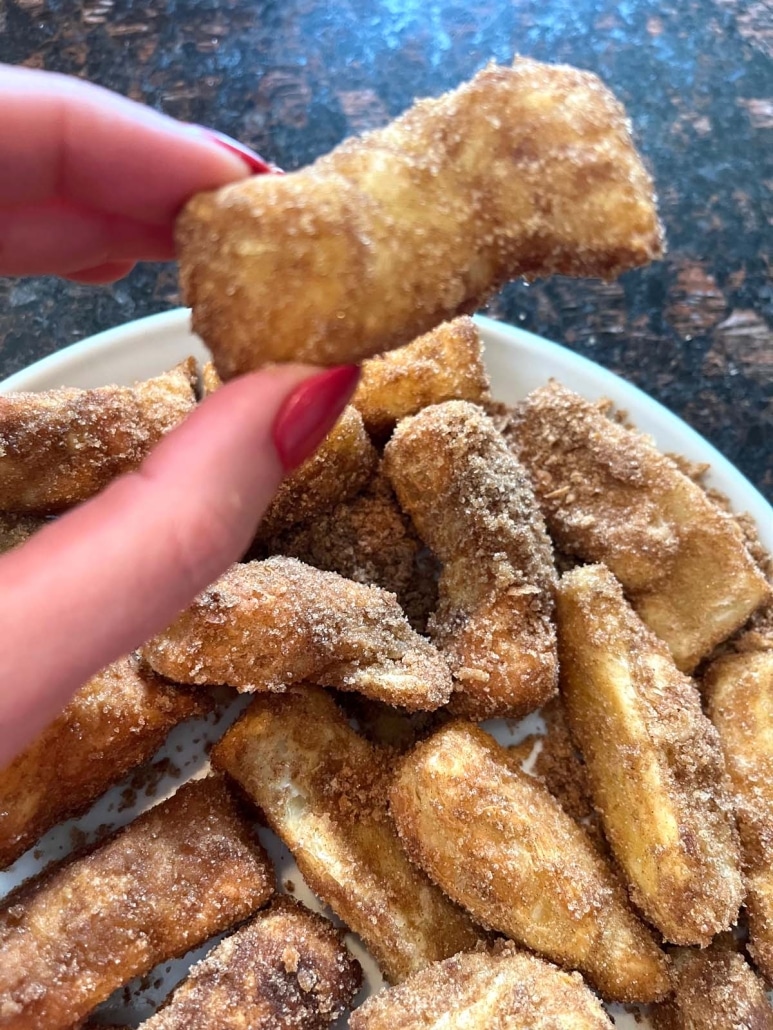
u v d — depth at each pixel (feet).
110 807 0.63
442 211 0.44
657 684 0.62
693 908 0.56
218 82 0.88
